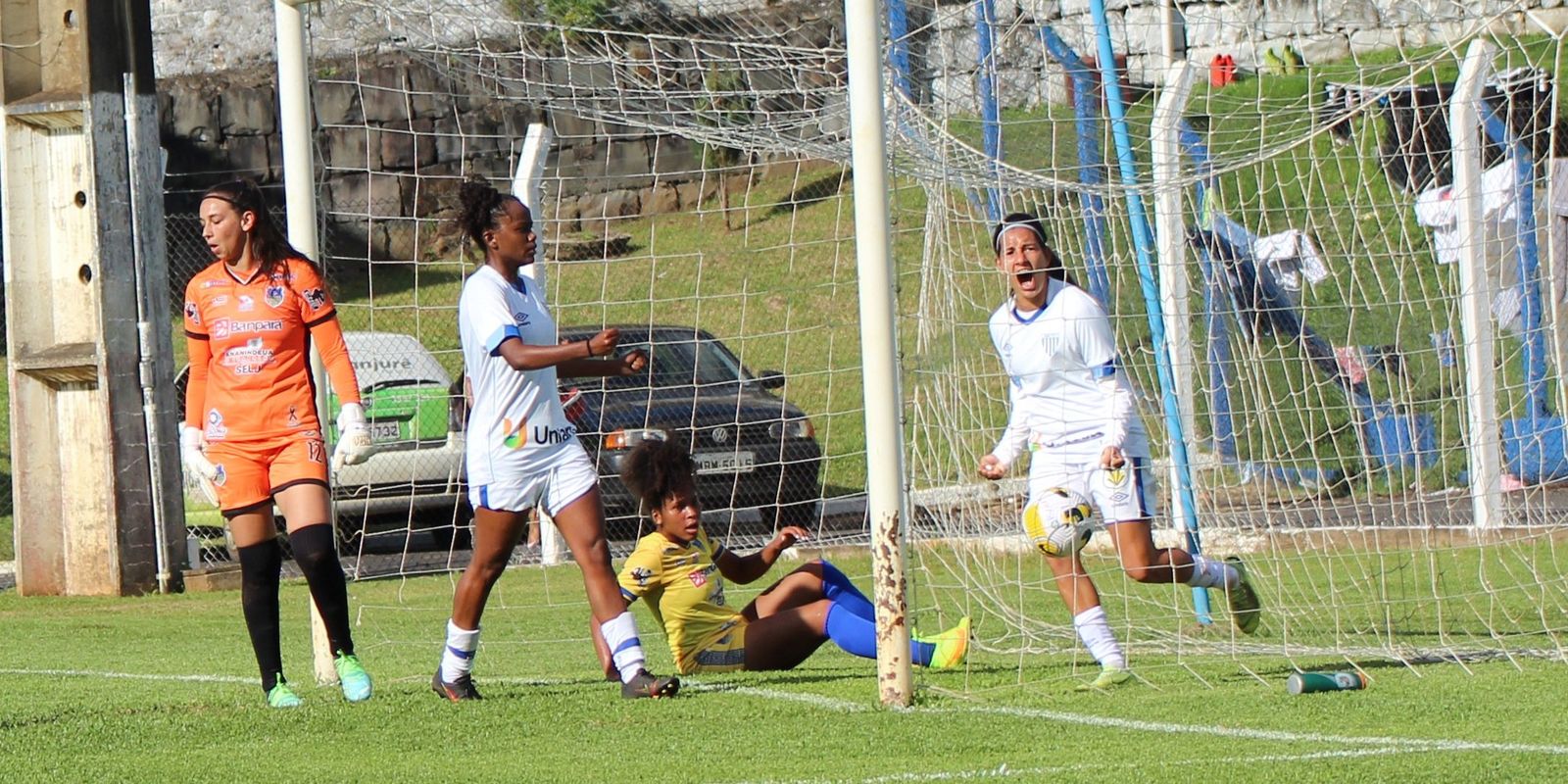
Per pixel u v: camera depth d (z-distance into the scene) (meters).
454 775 16.83
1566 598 31.95
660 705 21.52
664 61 38.22
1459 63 38.53
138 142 45.03
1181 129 37.53
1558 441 41.94
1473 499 38.44
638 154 71.56
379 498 43.94
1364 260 53.97
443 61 35.38
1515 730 18.02
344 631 22.73
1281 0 48.06
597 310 67.19
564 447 22.19
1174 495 33.78
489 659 29.36
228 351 22.06
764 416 46.41
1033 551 33.06
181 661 30.05
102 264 44.62
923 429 31.47
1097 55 43.66
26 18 45.41
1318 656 25.45
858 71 20.31
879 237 20.47
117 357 44.69
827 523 48.62
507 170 70.56
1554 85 34.22
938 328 31.28
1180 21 47.41
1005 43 39.53
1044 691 22.33
